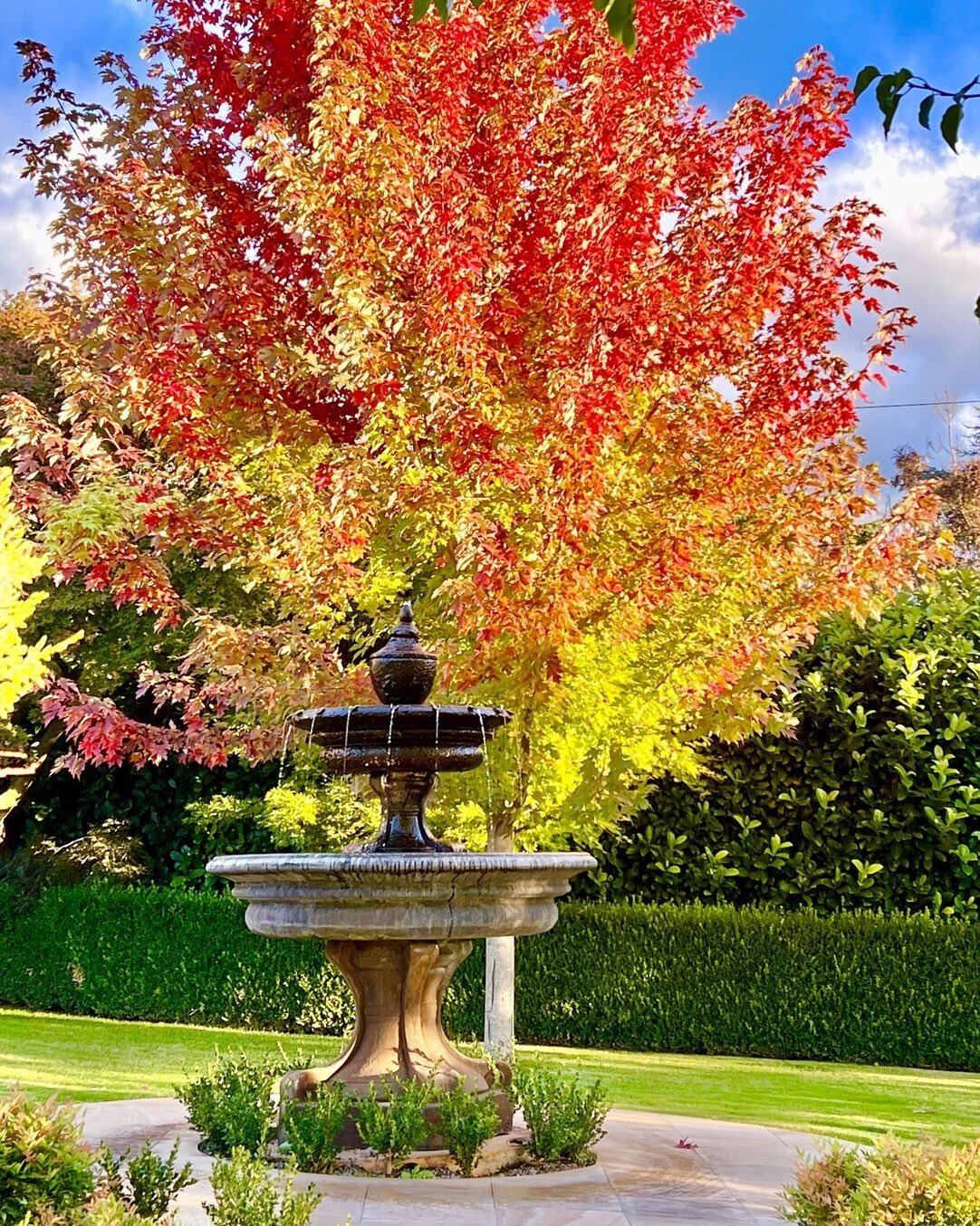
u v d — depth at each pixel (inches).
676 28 280.7
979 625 449.1
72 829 582.9
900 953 417.1
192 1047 412.2
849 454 299.3
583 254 271.3
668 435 287.6
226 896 489.7
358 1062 231.8
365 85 267.3
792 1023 419.2
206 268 291.7
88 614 488.4
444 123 276.5
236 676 310.0
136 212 297.6
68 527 301.7
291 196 263.0
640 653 289.4
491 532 258.2
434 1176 208.7
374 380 266.4
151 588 314.8
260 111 313.7
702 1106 314.5
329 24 266.7
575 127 281.6
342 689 293.6
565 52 290.5
